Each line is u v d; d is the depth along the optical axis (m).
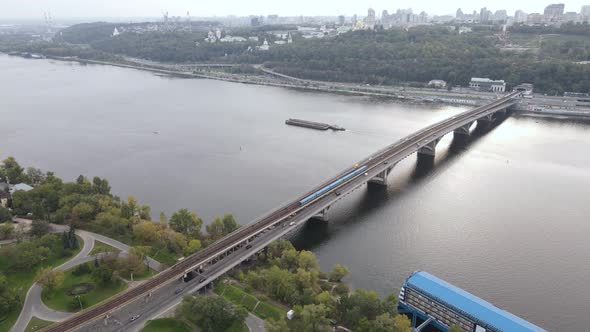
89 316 162.50
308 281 183.00
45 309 169.12
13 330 157.38
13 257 193.50
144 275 191.75
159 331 158.62
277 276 181.38
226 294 182.38
